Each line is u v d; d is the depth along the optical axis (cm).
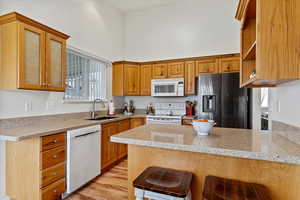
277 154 103
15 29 178
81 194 215
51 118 253
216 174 135
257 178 124
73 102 293
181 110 412
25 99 217
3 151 196
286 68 101
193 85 376
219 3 395
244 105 295
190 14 416
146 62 415
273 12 103
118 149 326
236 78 301
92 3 347
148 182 119
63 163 203
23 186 185
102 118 330
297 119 127
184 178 126
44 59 206
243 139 140
